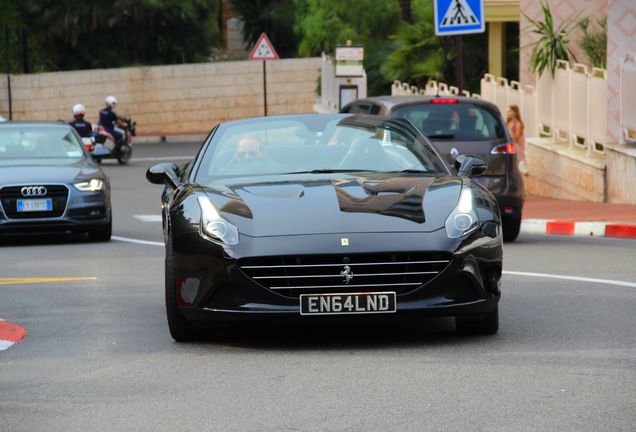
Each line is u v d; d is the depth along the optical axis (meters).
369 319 11.41
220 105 71.50
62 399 9.91
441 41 48.44
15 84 67.62
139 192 36.94
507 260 19.02
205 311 11.64
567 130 31.48
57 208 23.25
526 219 25.16
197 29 76.06
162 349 11.99
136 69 70.19
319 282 11.43
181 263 11.84
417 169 13.41
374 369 10.76
